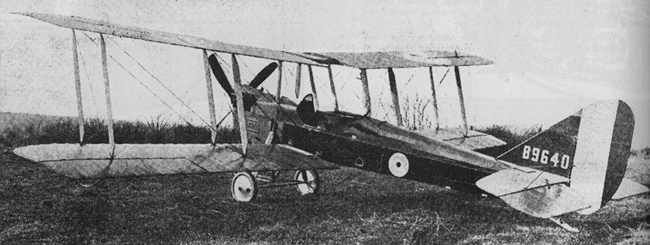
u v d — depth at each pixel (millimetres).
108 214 4805
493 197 5332
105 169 4438
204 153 4984
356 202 5590
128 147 4785
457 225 5641
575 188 5301
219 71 5488
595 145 5301
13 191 4645
